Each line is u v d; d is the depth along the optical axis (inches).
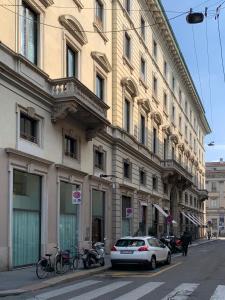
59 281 632.4
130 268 884.6
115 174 1300.4
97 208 1194.0
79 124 1049.5
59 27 970.1
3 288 555.5
